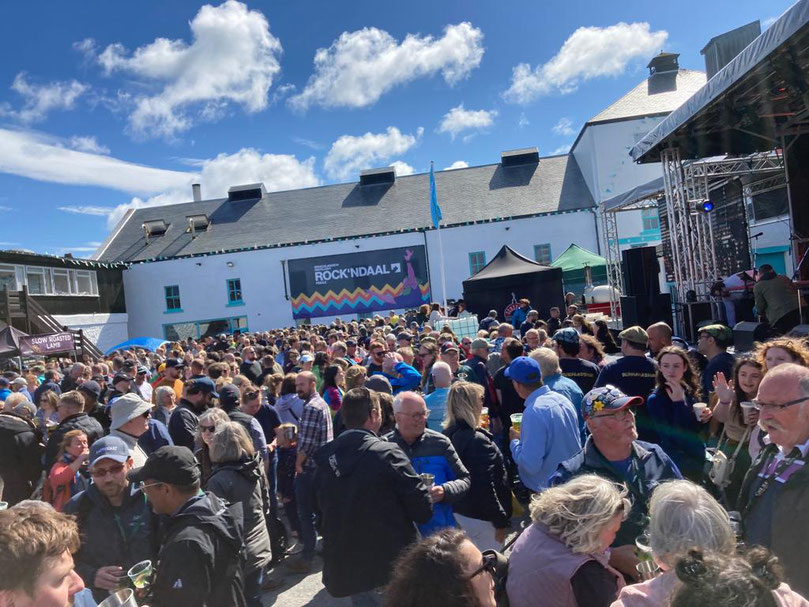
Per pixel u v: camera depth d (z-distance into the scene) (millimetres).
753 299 10523
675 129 9930
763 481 2252
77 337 19312
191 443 5230
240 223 34094
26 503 2031
